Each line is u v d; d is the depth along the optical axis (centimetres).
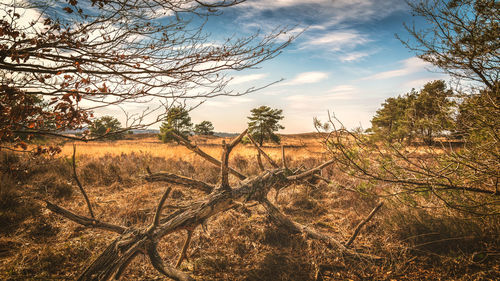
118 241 283
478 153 334
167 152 1514
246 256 377
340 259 367
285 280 325
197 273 335
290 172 550
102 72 263
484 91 359
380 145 351
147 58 282
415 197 411
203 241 408
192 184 461
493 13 348
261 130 4862
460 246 373
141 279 318
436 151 345
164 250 383
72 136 254
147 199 582
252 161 994
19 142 263
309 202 590
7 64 240
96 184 701
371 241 410
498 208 351
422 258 364
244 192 415
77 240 391
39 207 495
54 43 254
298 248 391
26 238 389
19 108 227
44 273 307
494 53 350
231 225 454
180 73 275
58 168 721
